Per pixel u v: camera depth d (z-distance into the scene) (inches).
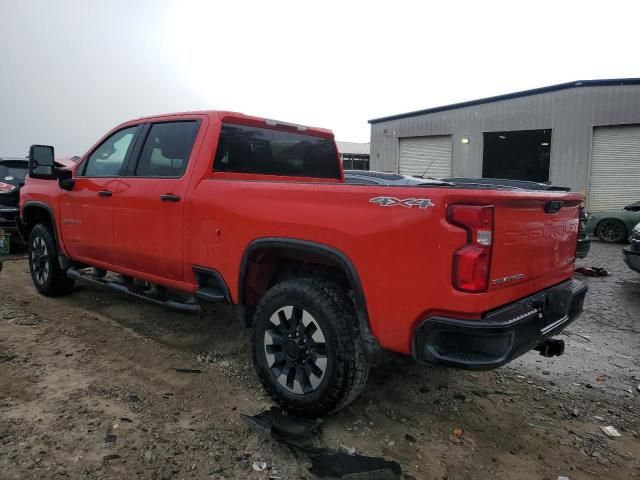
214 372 149.7
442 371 157.5
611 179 713.0
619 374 161.8
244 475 101.7
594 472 108.0
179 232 148.9
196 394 135.1
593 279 321.4
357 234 108.1
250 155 162.4
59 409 124.0
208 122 151.8
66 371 146.7
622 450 116.9
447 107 869.8
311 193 117.4
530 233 110.1
